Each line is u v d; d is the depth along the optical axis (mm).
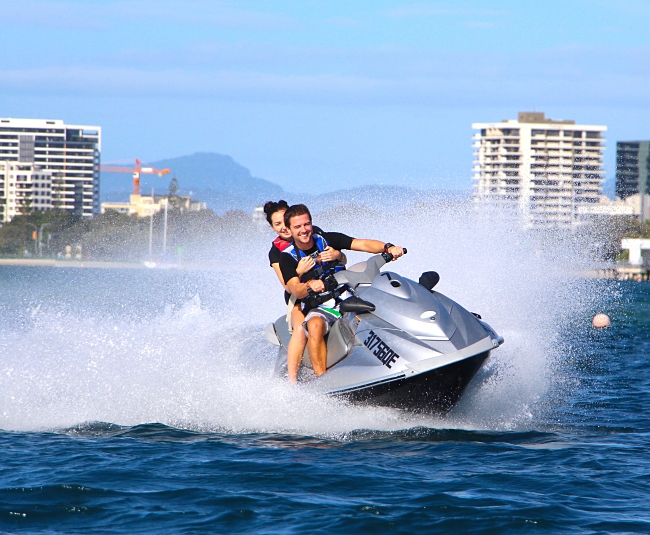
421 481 19141
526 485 18938
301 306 25438
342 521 16500
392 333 23531
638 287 196250
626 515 16922
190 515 16875
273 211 25609
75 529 16172
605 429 25594
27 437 23344
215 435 23641
